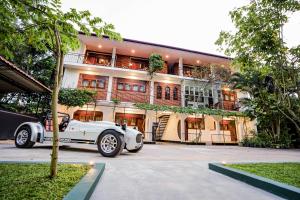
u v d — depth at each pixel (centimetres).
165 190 237
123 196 209
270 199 221
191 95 1681
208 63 1884
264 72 391
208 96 1720
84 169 279
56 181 217
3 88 981
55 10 224
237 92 1862
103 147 500
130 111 1545
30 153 477
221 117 1609
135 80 1616
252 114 1541
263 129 1650
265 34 335
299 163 457
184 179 294
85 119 1480
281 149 1320
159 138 1709
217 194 231
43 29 240
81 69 1513
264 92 645
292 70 364
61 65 256
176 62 1869
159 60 1551
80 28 241
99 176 259
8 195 172
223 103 1795
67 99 1294
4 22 224
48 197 172
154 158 510
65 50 263
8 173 239
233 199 216
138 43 1590
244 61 378
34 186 198
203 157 595
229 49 398
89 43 1598
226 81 1636
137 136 593
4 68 677
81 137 536
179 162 454
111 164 382
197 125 1730
